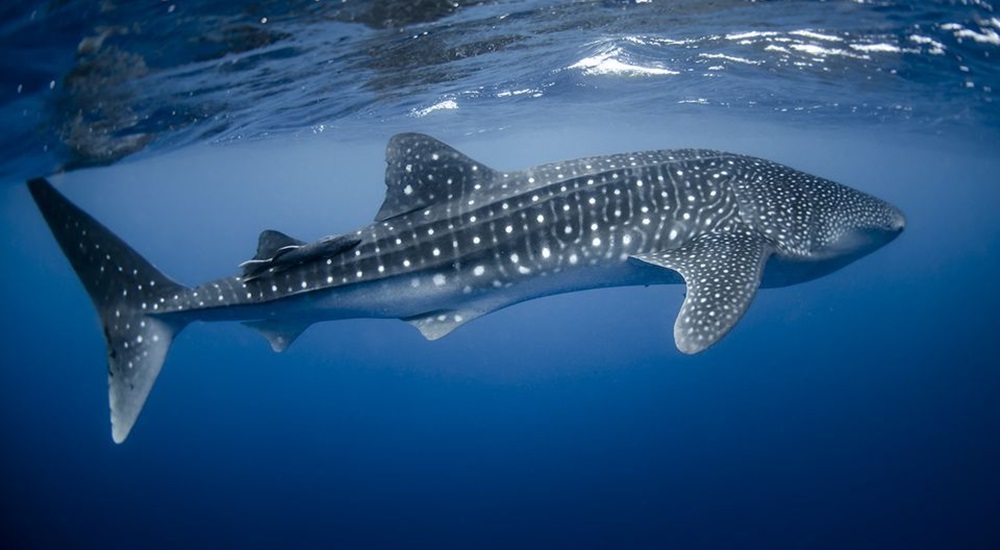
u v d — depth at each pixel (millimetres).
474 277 6621
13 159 15867
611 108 21953
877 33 10641
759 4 9188
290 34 8891
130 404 6367
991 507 15398
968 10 8938
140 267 6668
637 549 14594
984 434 19891
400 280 6570
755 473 18203
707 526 15344
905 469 17797
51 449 25719
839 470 17984
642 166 6910
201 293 6602
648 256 6363
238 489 20781
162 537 17312
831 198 7059
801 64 13430
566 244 6641
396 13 8438
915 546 13984
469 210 6617
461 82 14672
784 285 7496
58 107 11227
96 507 19594
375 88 14133
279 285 6504
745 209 6688
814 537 14562
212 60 9797
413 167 6617
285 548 16312
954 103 17156
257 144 23953
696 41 11734
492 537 15945
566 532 15797
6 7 6742
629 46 12367
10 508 19750
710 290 5543
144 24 7789
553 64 13602
